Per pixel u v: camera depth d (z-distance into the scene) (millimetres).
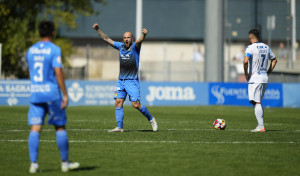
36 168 21203
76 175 20781
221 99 88062
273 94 88000
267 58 37781
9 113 60281
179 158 25062
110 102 84250
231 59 136125
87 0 127625
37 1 123062
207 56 107688
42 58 20828
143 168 22391
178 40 156000
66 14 120438
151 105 85625
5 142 30828
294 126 46219
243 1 147625
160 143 30547
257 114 38438
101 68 128750
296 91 88375
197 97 87625
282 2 132000
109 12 158875
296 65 122875
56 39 118000
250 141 32219
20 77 117438
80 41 152500
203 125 45875
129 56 35875
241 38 135500
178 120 52750
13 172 21344
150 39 155750
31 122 21016
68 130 38844
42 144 29938
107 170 21875
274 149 28719
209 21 107250
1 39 113688
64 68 117062
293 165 23594
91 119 52281
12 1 120062
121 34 156750
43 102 20828
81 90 82938
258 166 23219
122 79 36531
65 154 21312
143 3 159875
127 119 53312
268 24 118812
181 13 160000
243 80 117500
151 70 125438
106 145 29516
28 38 116188
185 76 125562
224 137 34312
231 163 23875
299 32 135250
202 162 24031
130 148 28312
